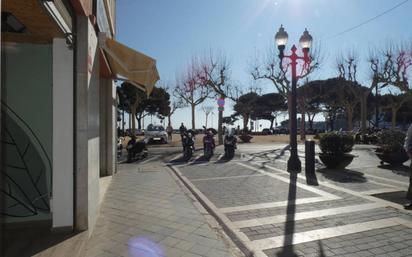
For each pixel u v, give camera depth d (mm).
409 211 5973
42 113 4902
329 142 11203
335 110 52094
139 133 47812
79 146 4520
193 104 31359
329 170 11086
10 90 4812
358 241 4582
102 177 9875
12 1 3232
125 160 15789
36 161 4887
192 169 12086
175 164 13766
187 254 4145
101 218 5633
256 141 30984
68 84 4457
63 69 4430
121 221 5473
